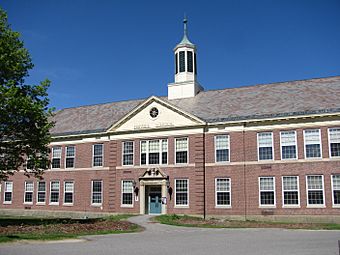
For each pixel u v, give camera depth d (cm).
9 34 2842
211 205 3716
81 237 2131
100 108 5000
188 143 3891
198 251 1596
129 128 4188
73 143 4519
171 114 4006
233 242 1916
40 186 4638
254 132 3688
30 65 2936
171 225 2991
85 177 4369
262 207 3544
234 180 3678
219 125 3809
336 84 3859
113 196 4147
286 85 4141
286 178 3519
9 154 2961
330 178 3362
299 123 3534
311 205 3391
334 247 1689
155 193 4038
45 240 1942
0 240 1839
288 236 2208
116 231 2475
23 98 2675
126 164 4156
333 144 3400
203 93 4503
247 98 4078
